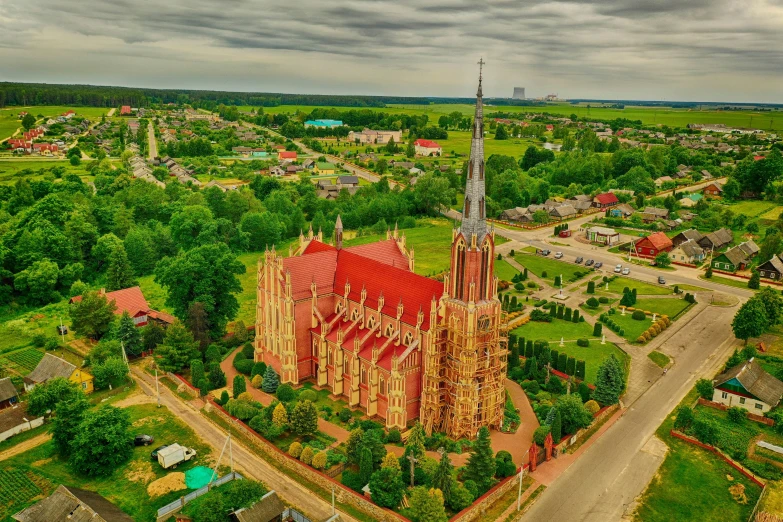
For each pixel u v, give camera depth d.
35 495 75.62
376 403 95.00
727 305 152.38
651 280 173.62
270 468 82.25
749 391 97.19
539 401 100.69
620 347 126.00
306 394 100.69
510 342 121.19
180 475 77.75
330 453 83.50
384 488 73.44
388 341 95.00
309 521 69.94
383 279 101.69
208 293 122.19
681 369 115.88
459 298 86.75
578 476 81.69
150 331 120.25
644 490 78.69
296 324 105.19
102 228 197.50
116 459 81.12
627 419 97.12
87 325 121.19
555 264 189.38
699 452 88.00
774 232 198.75
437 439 88.00
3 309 146.25
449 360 89.06
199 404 99.50
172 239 188.88
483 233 83.94
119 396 102.06
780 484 73.81
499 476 79.94
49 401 92.75
